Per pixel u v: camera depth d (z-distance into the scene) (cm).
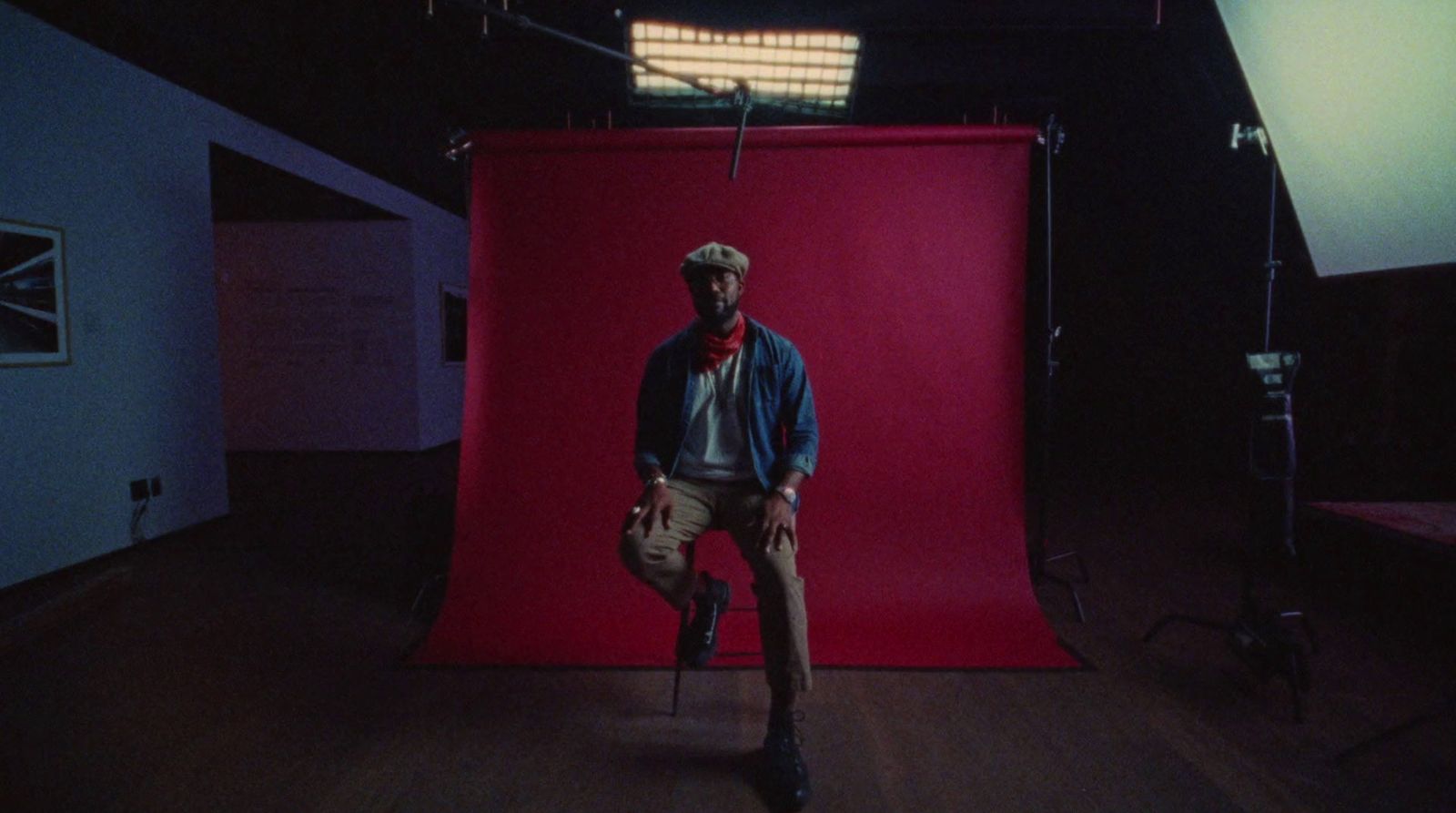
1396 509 318
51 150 349
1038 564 318
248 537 423
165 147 424
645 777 176
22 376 333
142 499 401
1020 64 418
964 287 275
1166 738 193
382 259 754
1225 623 246
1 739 193
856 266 276
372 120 536
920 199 275
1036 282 757
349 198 646
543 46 406
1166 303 657
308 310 761
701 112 474
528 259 277
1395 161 195
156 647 256
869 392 276
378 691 221
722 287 173
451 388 860
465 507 275
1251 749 187
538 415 275
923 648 247
